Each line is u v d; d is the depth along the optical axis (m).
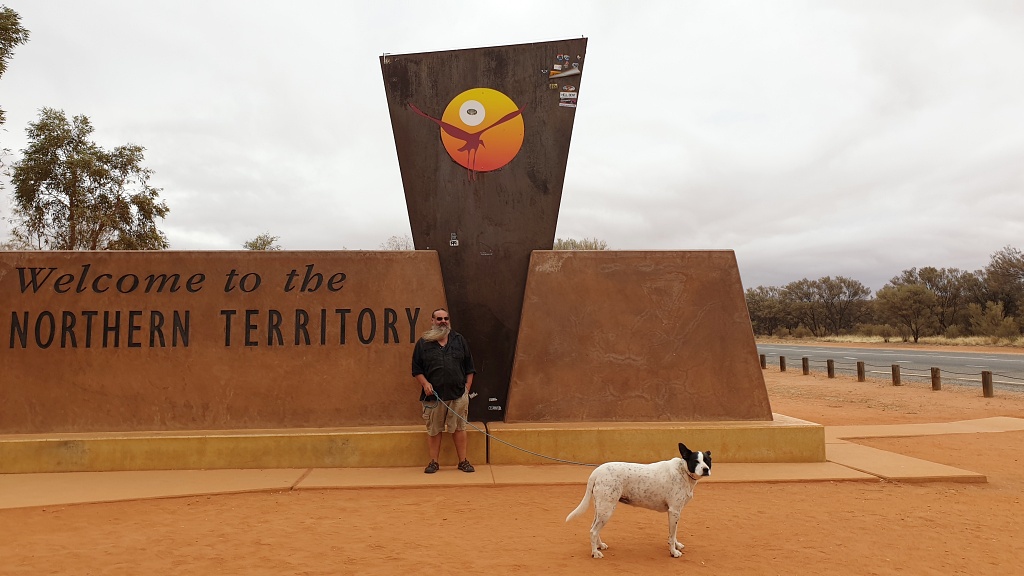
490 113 11.21
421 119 11.18
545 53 11.34
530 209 11.09
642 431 9.72
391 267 10.66
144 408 9.95
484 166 11.12
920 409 18.27
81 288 10.14
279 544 6.00
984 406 18.70
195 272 10.34
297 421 10.12
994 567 5.46
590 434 9.70
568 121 11.26
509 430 9.72
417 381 10.14
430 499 7.84
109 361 10.02
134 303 10.17
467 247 10.98
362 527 6.60
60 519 6.89
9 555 5.68
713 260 10.88
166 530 6.46
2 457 9.04
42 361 9.93
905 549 5.96
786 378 29.36
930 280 71.25
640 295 10.73
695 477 5.66
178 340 10.15
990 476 9.37
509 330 10.88
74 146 33.62
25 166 32.59
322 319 10.40
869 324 84.81
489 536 6.29
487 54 11.31
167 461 9.26
